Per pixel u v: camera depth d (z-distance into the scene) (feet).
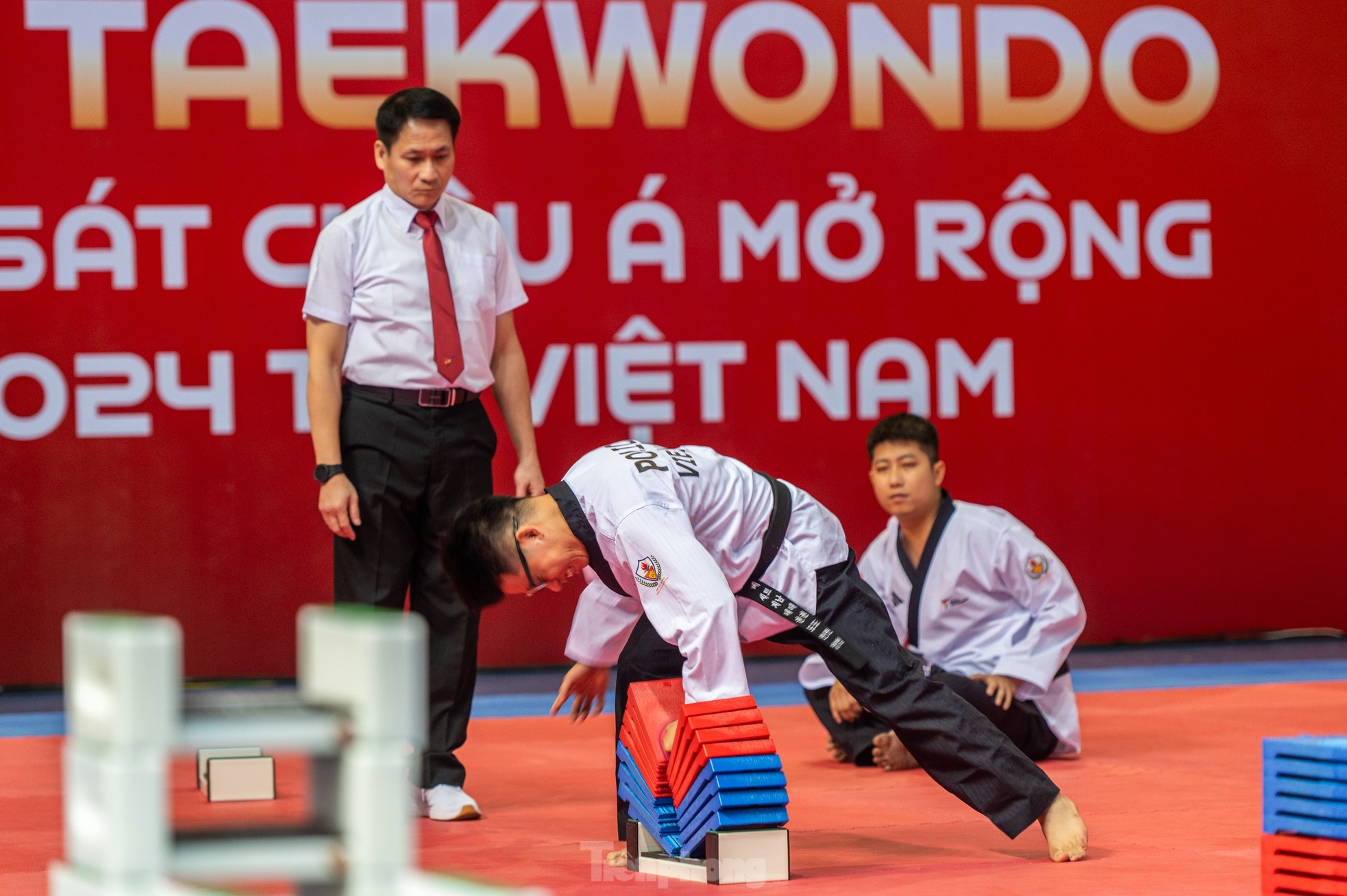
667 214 85.61
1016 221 89.15
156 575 80.74
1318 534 92.43
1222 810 40.57
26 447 79.61
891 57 87.92
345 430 44.19
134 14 80.33
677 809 32.96
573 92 84.58
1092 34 90.07
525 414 47.32
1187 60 91.09
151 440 80.69
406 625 14.80
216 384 81.20
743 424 86.33
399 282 43.91
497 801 45.21
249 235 81.46
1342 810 25.75
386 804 14.42
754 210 86.48
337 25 82.12
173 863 14.34
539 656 85.05
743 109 86.33
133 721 14.08
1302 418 92.22
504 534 33.68
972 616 52.24
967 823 39.93
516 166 84.12
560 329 84.48
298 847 14.76
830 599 34.88
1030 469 89.20
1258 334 91.81
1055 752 51.11
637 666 37.35
